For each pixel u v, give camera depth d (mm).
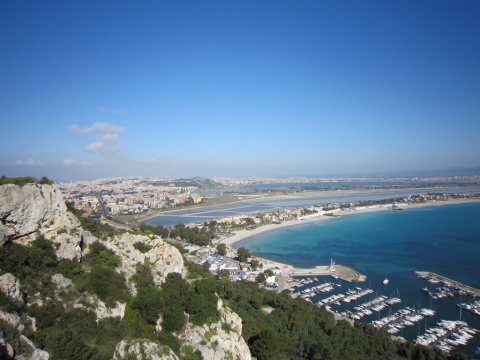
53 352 55719
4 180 73188
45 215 75000
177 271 99375
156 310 80625
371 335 132875
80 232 82875
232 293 158625
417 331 154375
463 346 140000
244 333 111062
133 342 69500
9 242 67000
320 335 125312
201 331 83000
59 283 70000
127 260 90250
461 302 188000
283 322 134875
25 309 59312
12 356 46188
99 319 70875
